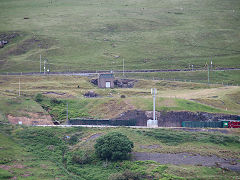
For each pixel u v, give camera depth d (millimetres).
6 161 62156
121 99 99188
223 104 102562
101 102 100562
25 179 57438
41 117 88688
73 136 75875
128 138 71250
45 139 73812
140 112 90375
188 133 78750
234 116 92312
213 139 76375
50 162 66250
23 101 95812
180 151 70250
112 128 80812
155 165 64062
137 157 67875
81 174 63125
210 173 61969
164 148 71562
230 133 82062
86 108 99062
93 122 86688
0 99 93688
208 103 101562
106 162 66062
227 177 60656
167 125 88500
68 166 65625
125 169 63281
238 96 110188
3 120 81188
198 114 90938
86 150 70562
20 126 78375
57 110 96688
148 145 72562
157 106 92750
